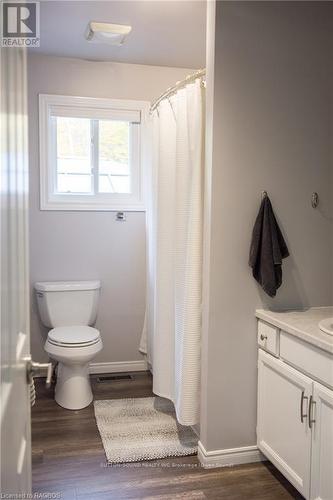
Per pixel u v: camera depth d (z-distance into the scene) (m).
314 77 2.35
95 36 2.75
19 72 1.00
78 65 3.39
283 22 2.28
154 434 2.68
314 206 2.42
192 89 2.43
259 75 2.27
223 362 2.35
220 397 2.37
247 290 2.36
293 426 2.06
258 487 2.22
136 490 2.17
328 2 2.34
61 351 2.96
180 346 2.52
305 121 2.36
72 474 2.29
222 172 2.27
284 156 2.34
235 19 2.21
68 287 3.35
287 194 2.37
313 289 2.45
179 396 2.52
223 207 2.29
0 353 0.73
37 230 3.45
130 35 2.89
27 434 1.16
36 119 3.35
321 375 1.86
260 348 2.37
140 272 3.67
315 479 1.91
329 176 2.43
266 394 2.31
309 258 2.44
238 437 2.41
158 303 2.85
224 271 2.31
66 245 3.51
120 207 3.58
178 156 2.54
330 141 2.41
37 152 3.38
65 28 2.77
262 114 2.29
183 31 2.81
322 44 2.35
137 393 3.29
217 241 2.29
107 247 3.59
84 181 3.59
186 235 2.52
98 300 3.52
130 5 2.44
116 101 3.48
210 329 2.32
